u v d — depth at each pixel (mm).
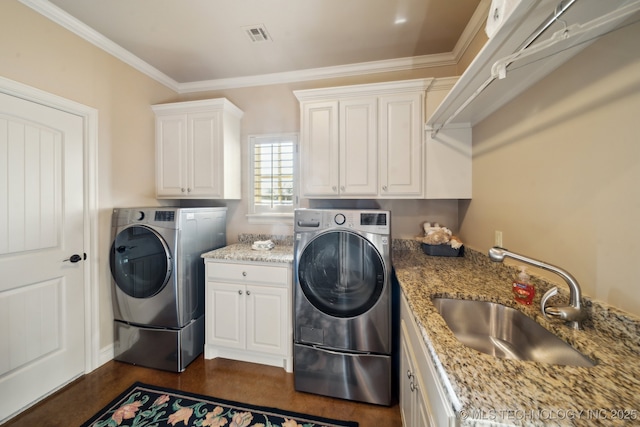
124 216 1945
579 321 827
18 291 1519
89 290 1861
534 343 954
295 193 2494
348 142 2018
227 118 2348
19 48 1497
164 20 1750
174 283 1870
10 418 1467
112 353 2014
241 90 2592
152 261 1901
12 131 1482
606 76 809
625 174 755
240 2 1583
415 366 1006
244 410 1539
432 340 765
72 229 1771
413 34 1896
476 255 1721
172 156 2375
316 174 2072
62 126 1717
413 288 1229
